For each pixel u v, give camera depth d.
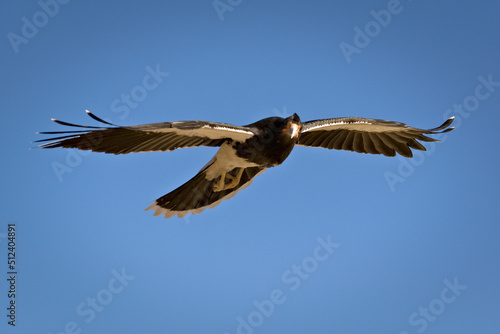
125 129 10.38
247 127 11.97
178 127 10.90
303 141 14.19
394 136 14.36
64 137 10.19
